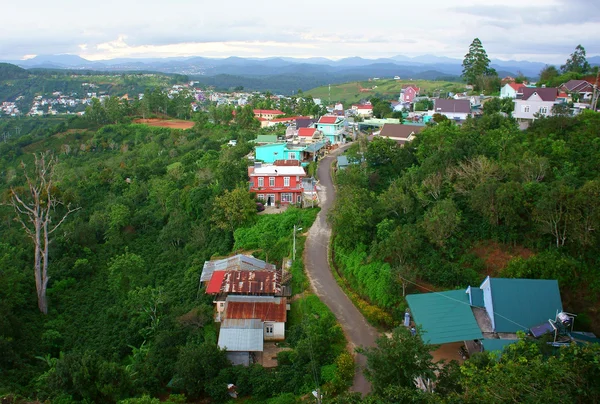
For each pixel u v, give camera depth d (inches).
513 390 697.6
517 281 1200.8
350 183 2033.7
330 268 1690.5
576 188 1441.9
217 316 1486.2
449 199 1546.5
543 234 1378.0
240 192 2089.1
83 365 1162.0
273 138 3329.2
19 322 1627.7
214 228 2105.1
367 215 1662.2
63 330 1716.3
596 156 1665.8
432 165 1777.8
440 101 3159.5
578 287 1243.2
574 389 687.7
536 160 1569.9
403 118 3629.4
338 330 1304.1
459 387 845.2
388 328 1344.7
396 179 1993.1
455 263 1416.1
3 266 1899.6
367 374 908.0
